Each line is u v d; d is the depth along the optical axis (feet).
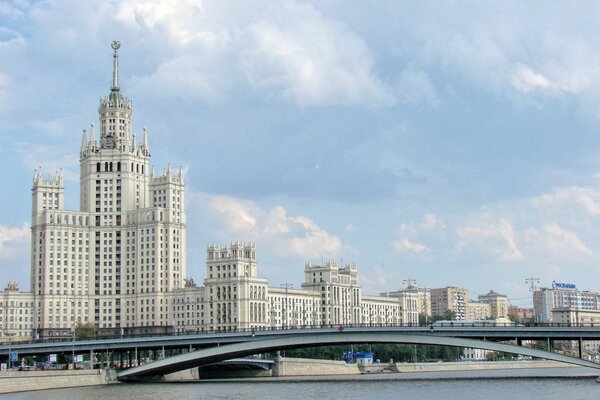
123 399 542.98
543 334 619.26
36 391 627.87
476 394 549.13
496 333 631.15
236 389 631.15
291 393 584.40
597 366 602.03
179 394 583.17
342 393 578.66
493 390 580.71
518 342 651.66
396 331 653.30
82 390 634.02
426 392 575.79
